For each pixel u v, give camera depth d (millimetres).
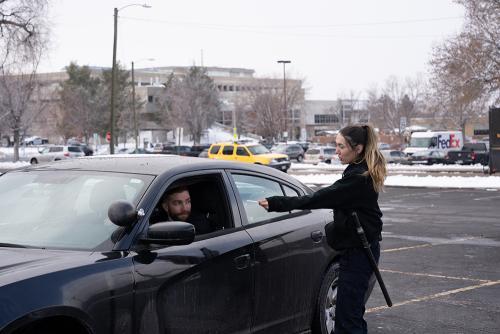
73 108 90688
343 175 4898
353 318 4895
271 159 41031
